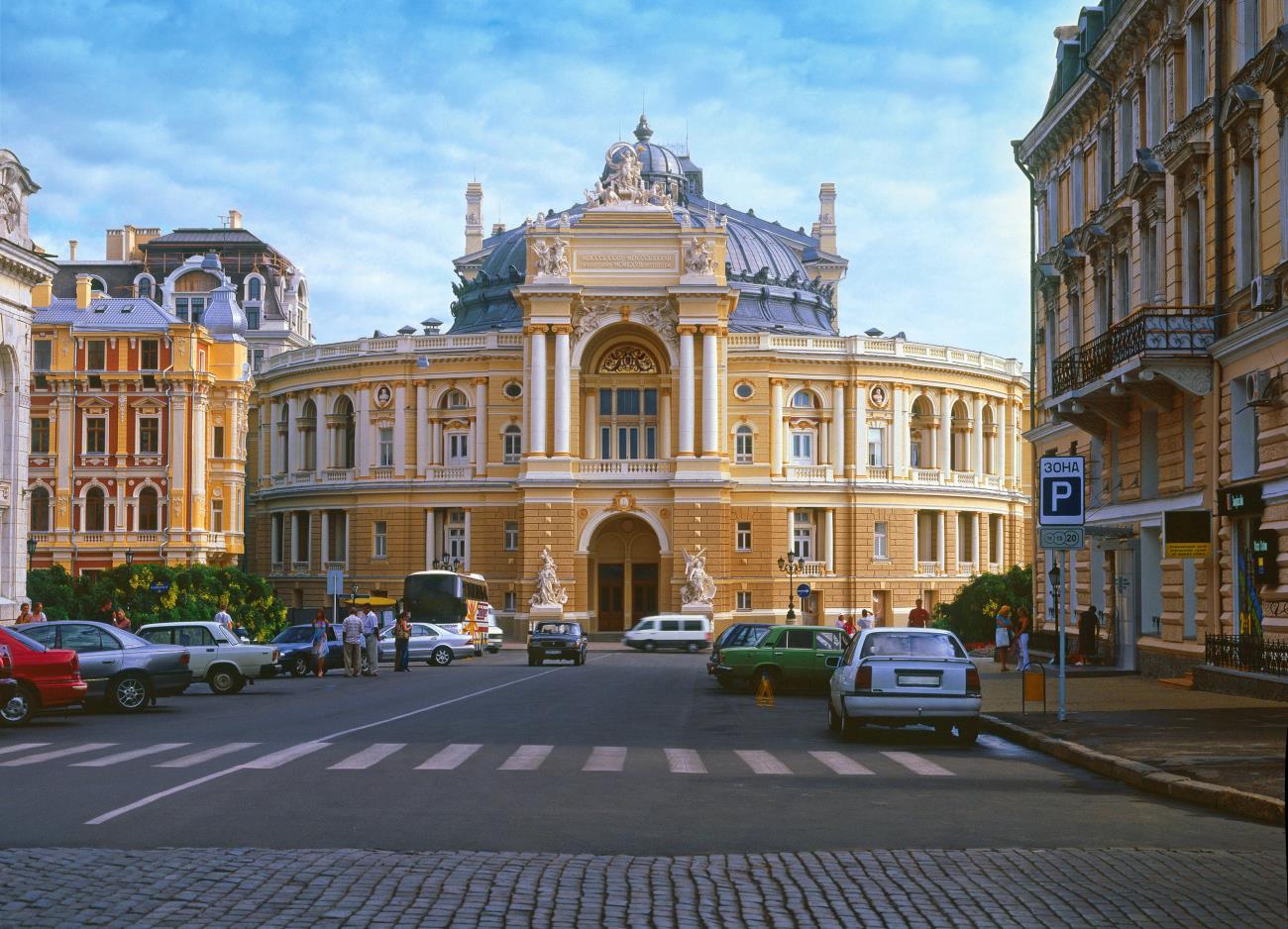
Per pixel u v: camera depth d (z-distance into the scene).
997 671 50.06
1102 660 47.28
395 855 13.65
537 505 96.94
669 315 98.38
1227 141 35.38
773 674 42.78
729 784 19.52
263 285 141.75
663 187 132.25
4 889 12.00
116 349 96.94
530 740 26.19
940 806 17.41
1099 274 46.38
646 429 102.19
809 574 102.81
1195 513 36.31
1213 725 26.30
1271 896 12.09
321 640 55.41
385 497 104.56
